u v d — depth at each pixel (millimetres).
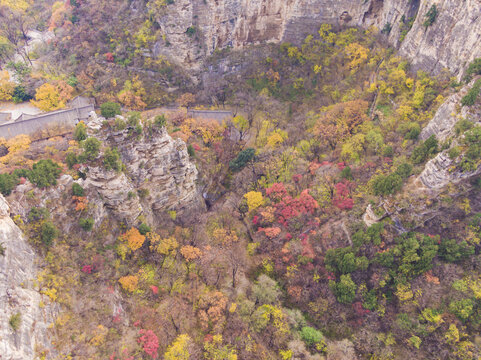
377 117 81688
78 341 43062
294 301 58719
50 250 48062
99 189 56781
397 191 58375
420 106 75750
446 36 74875
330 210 65688
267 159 81688
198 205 77625
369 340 52906
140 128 58688
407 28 92500
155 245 61719
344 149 73562
